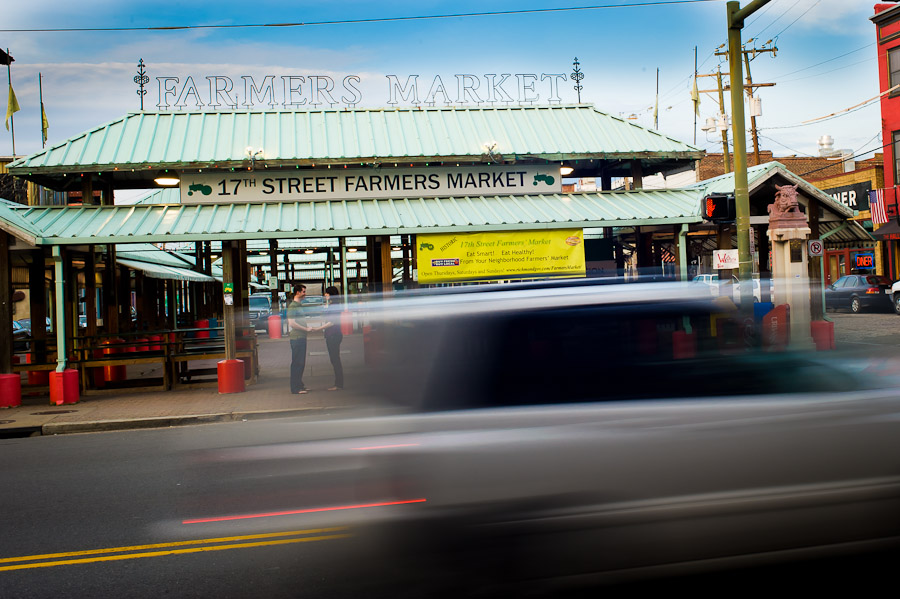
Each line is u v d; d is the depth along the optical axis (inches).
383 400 185.0
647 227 723.4
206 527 222.1
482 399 176.2
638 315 181.3
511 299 184.5
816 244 646.5
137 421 464.8
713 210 530.3
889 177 1348.4
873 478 176.2
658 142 674.2
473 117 695.7
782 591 163.3
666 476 165.3
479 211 611.5
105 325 668.7
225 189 619.8
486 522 162.2
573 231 602.9
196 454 343.3
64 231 555.2
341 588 173.3
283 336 1364.4
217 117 674.8
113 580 187.3
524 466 165.3
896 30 1307.8
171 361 606.5
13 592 181.6
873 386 188.5
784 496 168.7
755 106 1296.8
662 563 158.4
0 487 295.9
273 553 197.9
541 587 156.9
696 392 175.3
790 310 612.4
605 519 159.8
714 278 934.4
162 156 610.5
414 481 170.2
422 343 184.9
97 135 631.8
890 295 1176.2
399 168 638.5
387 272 604.1
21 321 975.0
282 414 473.7
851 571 169.0
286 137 648.4
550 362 176.2
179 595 175.8
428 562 164.7
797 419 175.0
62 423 461.7
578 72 776.3
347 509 193.5
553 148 652.7
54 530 231.6
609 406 170.1
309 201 622.8
